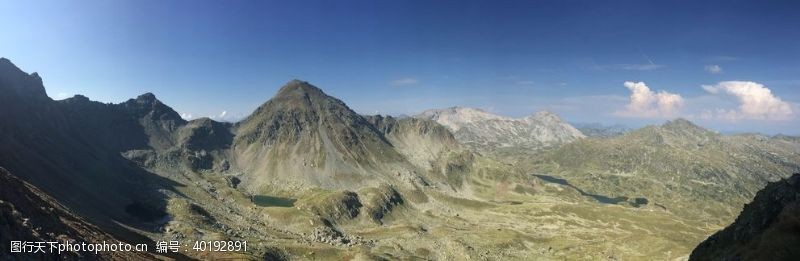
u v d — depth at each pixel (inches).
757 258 2957.7
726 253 3563.0
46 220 4608.8
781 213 3198.8
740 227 3742.6
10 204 4175.7
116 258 4832.7
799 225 2950.3
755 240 3230.8
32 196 5078.7
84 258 4266.7
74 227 5044.3
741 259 3122.5
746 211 3880.4
